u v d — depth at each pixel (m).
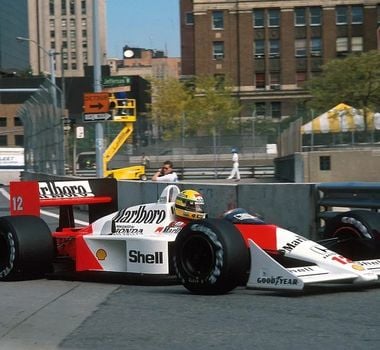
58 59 195.75
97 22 24.48
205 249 8.57
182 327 7.07
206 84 79.00
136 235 9.69
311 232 12.27
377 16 85.88
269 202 13.24
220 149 47.62
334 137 38.06
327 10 86.38
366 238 9.29
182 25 105.62
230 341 6.48
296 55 87.12
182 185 15.95
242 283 9.03
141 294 9.01
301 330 6.80
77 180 11.38
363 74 58.91
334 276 8.06
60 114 29.59
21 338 6.81
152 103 78.50
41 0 199.50
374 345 6.23
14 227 10.05
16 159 59.34
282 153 44.03
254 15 87.31
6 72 120.38
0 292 9.34
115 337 6.77
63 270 11.29
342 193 11.78
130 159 46.28
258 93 87.25
